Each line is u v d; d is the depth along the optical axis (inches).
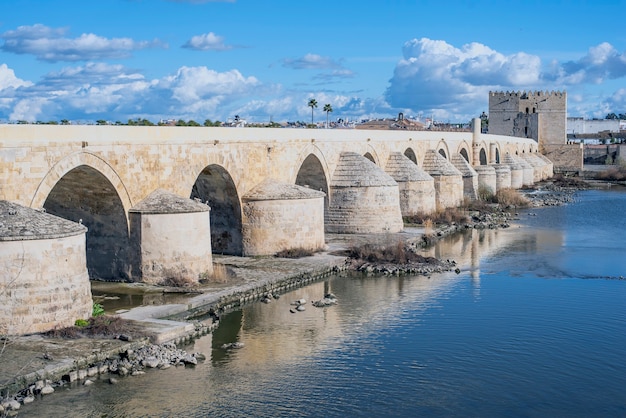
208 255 1733.5
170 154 1774.1
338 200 2583.7
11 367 1079.6
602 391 1124.5
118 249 1688.0
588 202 3929.6
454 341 1339.8
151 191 1721.2
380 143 2974.9
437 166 3378.4
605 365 1227.9
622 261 2113.7
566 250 2313.0
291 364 1206.9
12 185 1352.1
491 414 1042.1
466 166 3732.8
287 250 2091.5
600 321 1471.5
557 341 1344.7
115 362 1149.1
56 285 1240.8
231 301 1583.4
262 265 1940.2
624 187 5024.6
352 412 1036.5
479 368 1208.8
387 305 1593.3
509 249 2337.6
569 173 5979.3
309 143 2431.1
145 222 1653.5
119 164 1620.3
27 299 1215.6
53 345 1178.0
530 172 5118.1
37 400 1023.6
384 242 2341.3
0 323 1203.9
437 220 2913.4
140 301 1499.8
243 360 1218.0
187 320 1416.1
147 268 1660.9
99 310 1379.2
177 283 1644.9
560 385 1144.2
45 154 1416.1
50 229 1243.8
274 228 2095.2
